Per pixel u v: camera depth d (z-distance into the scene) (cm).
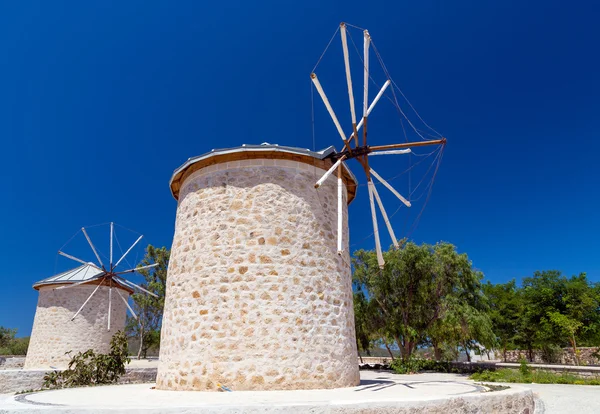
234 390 788
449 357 2680
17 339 4681
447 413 553
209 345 831
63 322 1962
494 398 622
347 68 902
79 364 1375
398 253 2133
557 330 2353
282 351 820
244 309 841
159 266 3086
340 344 894
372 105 973
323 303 897
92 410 456
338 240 872
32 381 1398
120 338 1504
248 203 918
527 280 2738
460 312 1903
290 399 623
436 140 934
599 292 2489
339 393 716
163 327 965
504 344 2770
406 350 2108
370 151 948
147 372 1638
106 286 2095
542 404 975
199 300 877
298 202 940
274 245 888
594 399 1055
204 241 918
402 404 523
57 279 2067
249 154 953
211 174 968
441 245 2141
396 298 2141
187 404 488
